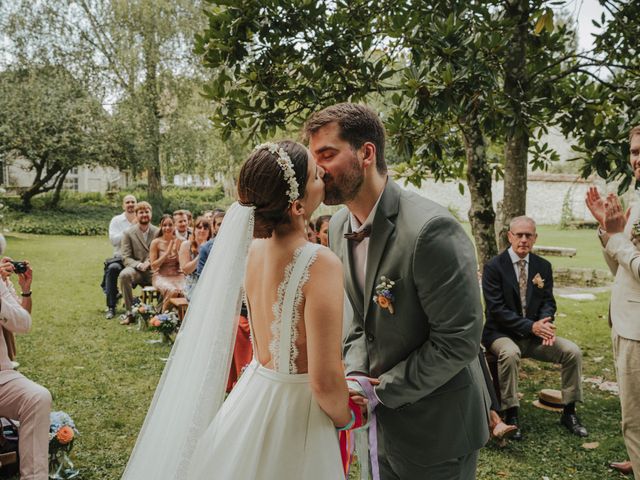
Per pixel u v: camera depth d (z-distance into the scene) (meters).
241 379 1.84
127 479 1.72
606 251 2.99
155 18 20.45
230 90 4.43
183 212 7.59
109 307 7.46
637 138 2.81
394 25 3.99
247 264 1.80
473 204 5.12
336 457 1.67
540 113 4.72
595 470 3.42
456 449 1.92
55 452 3.17
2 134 19.91
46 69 20.92
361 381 1.86
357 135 1.76
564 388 4.02
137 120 21.23
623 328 2.91
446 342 1.75
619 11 4.62
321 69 4.28
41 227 19.62
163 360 5.55
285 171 1.57
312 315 1.55
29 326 3.00
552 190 27.05
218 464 1.65
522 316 4.30
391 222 1.84
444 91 3.76
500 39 4.00
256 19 4.05
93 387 4.76
